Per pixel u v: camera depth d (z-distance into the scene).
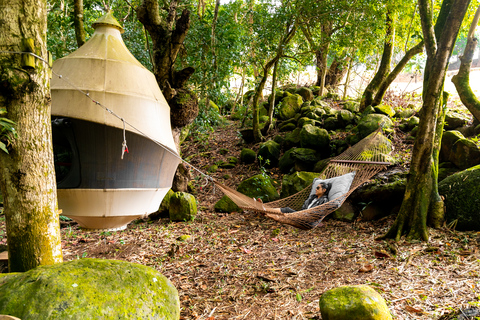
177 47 7.13
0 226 7.07
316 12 9.08
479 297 3.42
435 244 5.08
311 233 6.04
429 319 3.19
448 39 5.26
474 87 14.33
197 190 8.89
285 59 10.98
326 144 8.38
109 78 4.01
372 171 5.20
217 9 9.38
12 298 2.46
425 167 5.52
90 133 3.82
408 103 10.38
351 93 15.16
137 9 6.96
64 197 3.89
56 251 3.17
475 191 5.48
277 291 4.06
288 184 7.44
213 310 3.73
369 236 5.67
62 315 2.40
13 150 2.94
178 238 6.13
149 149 4.03
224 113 14.73
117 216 4.06
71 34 8.82
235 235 6.19
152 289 2.81
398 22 9.48
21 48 2.93
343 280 4.20
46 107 3.11
